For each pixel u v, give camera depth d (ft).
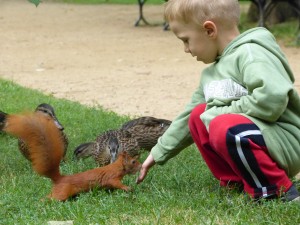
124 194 18.78
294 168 18.07
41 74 49.01
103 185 19.25
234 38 18.33
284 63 18.06
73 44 63.62
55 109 35.01
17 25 78.33
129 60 54.34
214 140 17.49
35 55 57.88
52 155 18.83
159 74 47.73
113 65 52.26
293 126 17.87
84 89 43.04
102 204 18.01
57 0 104.06
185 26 18.63
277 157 17.43
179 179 20.76
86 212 17.48
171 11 18.76
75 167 23.94
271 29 64.34
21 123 18.79
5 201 18.72
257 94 16.97
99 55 57.21
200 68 49.70
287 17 67.82
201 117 18.19
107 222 16.89
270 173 17.35
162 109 36.63
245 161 17.17
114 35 68.90
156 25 75.72
